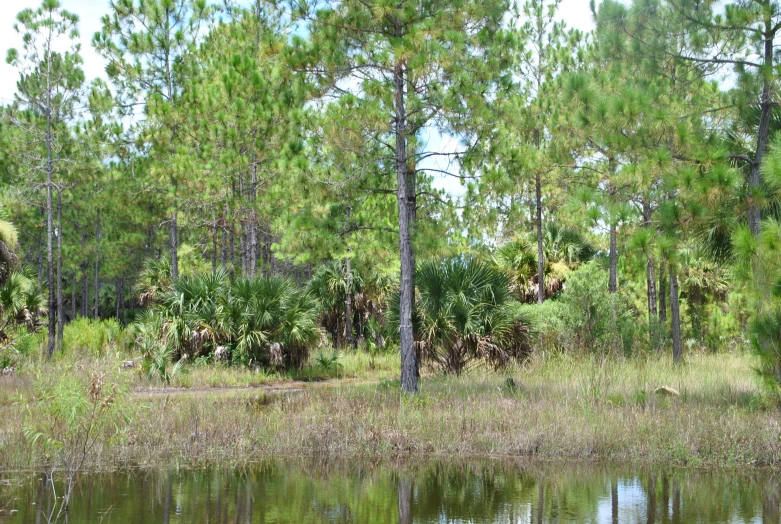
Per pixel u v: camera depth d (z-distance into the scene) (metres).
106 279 47.34
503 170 15.46
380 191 15.92
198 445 10.48
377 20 14.23
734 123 13.30
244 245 29.17
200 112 23.77
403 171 15.16
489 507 7.66
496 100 15.22
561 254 27.50
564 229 28.05
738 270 10.76
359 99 14.30
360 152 15.12
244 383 19.02
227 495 8.10
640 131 12.00
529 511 7.50
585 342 18.48
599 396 13.30
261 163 24.45
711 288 28.50
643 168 11.88
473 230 21.58
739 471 9.32
